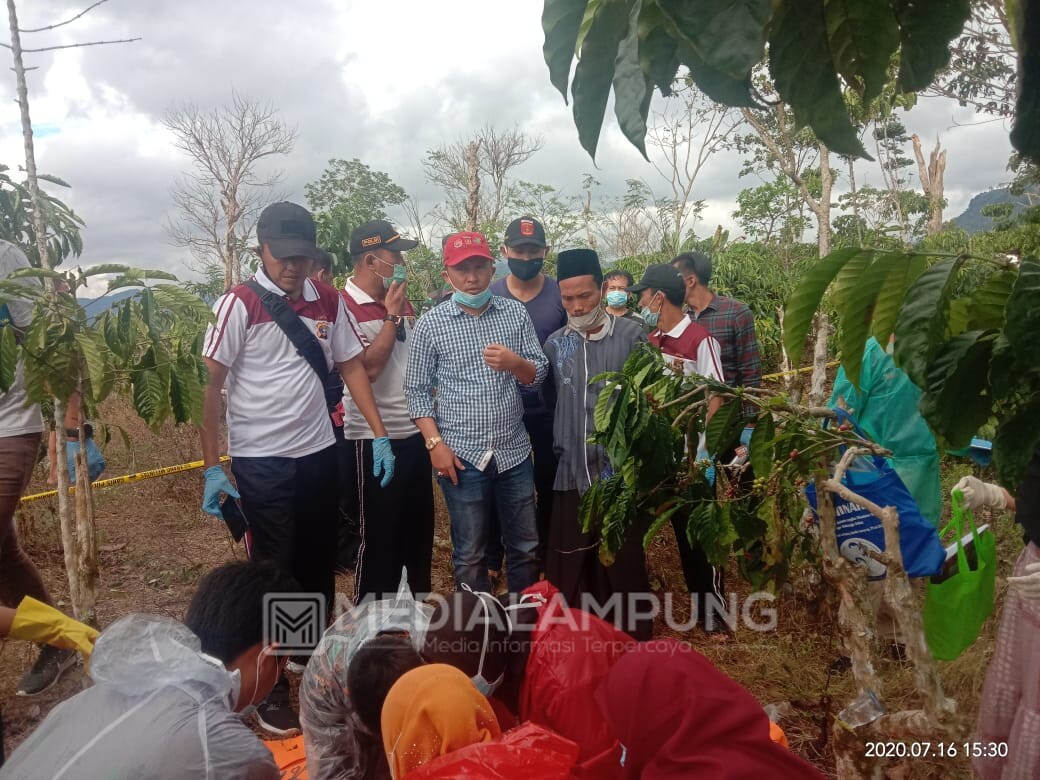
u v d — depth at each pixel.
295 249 3.20
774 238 19.59
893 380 3.07
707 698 1.46
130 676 1.68
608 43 0.98
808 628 3.61
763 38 0.79
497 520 4.52
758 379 4.80
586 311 3.59
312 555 3.47
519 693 1.97
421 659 1.96
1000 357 1.26
